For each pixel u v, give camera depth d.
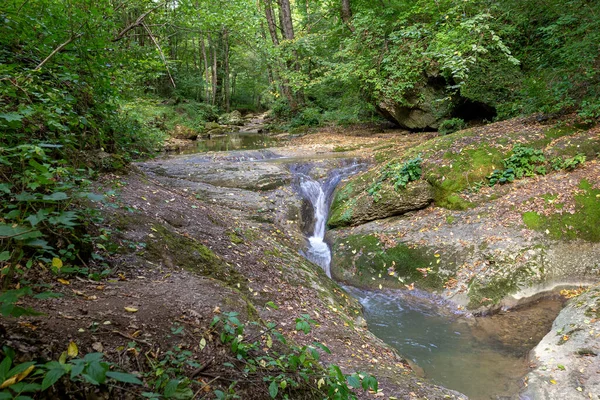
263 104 43.66
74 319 2.25
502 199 7.38
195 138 20.27
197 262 4.46
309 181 10.15
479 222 7.10
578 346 4.32
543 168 7.63
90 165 5.18
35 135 3.34
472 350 5.08
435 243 7.02
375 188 8.63
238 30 8.52
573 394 3.75
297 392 2.53
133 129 7.06
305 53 20.33
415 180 8.41
